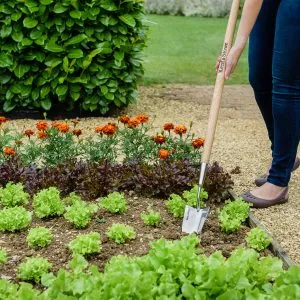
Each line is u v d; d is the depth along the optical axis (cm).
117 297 281
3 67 734
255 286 315
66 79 735
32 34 720
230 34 443
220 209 471
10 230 422
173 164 502
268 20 473
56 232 426
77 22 720
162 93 890
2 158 525
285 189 483
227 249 405
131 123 526
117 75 750
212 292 296
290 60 444
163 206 472
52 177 494
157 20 1512
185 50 1194
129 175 497
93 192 483
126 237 409
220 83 441
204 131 715
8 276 368
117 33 740
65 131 518
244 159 604
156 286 294
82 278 298
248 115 788
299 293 287
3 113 766
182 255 315
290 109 456
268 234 414
